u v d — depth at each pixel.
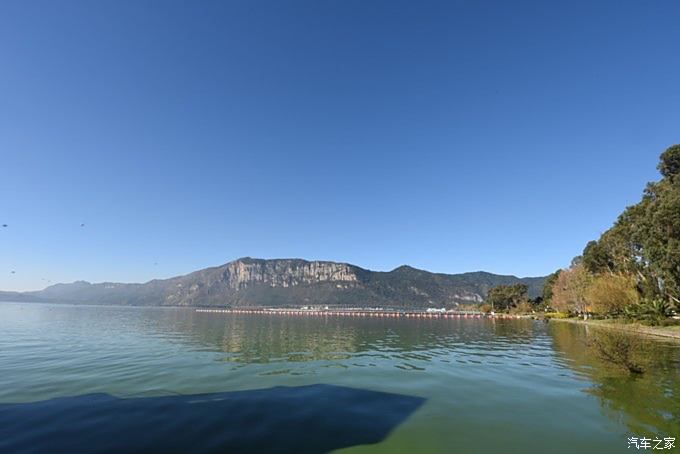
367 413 12.93
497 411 13.12
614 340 28.59
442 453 9.48
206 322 80.12
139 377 19.00
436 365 23.64
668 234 39.50
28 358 25.16
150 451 9.53
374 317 122.38
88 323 63.81
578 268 83.44
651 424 11.59
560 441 10.27
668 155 51.56
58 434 10.70
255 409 13.35
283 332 54.25
